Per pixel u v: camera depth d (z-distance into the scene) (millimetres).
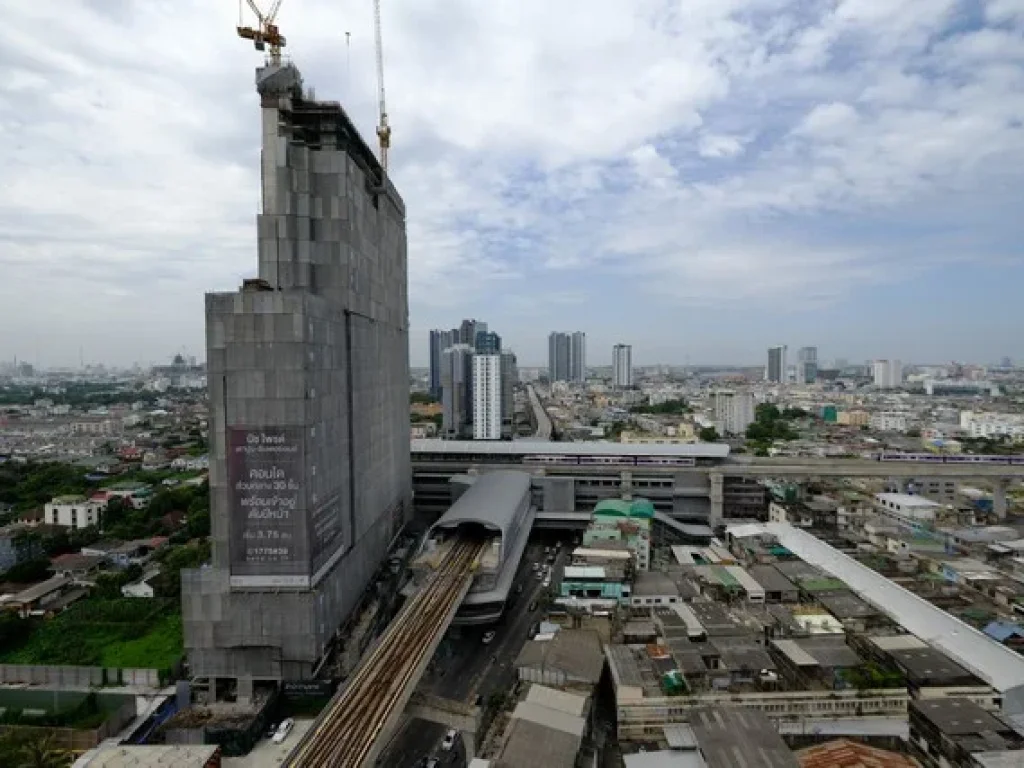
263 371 95000
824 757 73188
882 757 73375
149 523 192000
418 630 100250
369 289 136250
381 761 83938
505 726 81562
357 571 123562
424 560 132500
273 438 95250
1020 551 148250
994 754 69312
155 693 102250
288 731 89875
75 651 115812
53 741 87250
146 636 122562
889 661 93438
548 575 155250
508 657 112250
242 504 95438
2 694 100188
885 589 124938
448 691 100812
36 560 152625
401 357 174750
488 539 148375
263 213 115875
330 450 106812
